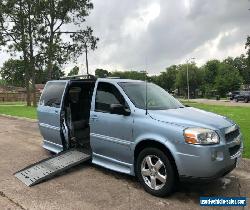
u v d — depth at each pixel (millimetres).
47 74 35719
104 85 6980
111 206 5367
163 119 5750
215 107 28906
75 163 7094
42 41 34875
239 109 25016
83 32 36000
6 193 6000
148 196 5766
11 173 7254
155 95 6863
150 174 5805
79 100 8289
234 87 90062
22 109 29188
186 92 110812
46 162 7293
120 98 6566
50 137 8531
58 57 34938
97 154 7051
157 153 5660
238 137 5918
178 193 5867
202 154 5180
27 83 37562
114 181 6570
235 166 5727
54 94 8461
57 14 34406
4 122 17656
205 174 5227
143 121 5945
